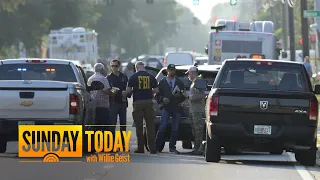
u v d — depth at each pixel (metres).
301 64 46.62
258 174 41.97
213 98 44.69
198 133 53.41
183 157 50.91
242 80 46.31
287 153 56.47
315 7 98.00
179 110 54.34
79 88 50.19
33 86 48.47
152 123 54.00
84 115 50.81
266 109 44.31
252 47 106.50
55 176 39.84
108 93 54.44
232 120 44.47
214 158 47.06
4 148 52.31
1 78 51.91
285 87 46.09
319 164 48.00
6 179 38.56
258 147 45.78
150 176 40.34
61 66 52.59
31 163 45.59
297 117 44.41
